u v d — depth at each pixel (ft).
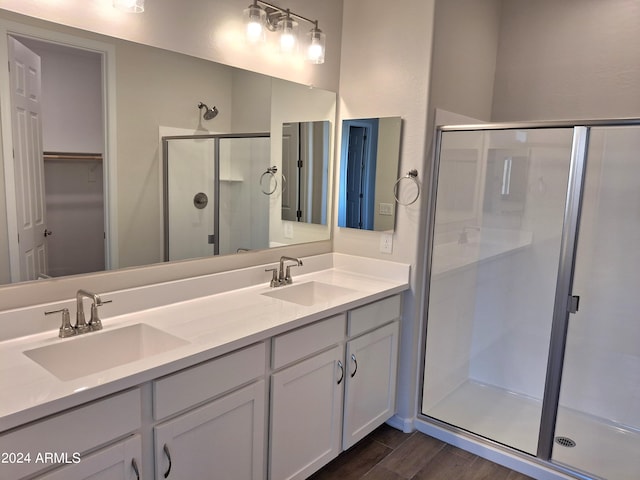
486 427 8.47
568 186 7.30
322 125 8.77
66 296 5.48
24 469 3.60
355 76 8.76
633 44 8.21
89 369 5.14
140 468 4.40
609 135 8.33
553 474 7.29
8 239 4.98
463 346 10.02
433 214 8.36
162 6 6.18
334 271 9.12
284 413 5.99
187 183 6.73
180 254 6.70
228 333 5.31
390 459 7.80
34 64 5.11
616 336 8.64
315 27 7.89
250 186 7.61
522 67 9.44
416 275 8.25
